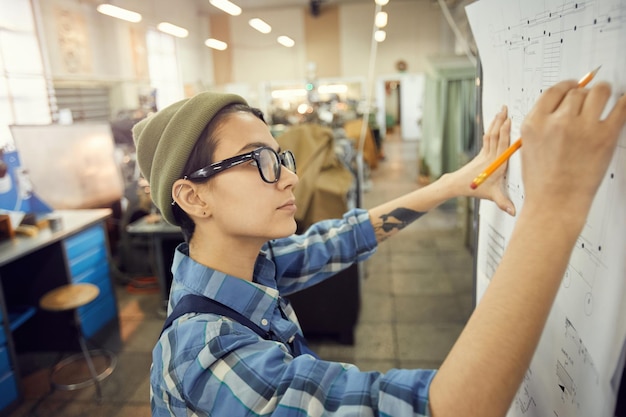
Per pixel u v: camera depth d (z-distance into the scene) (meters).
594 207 0.49
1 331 2.50
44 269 3.04
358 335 3.26
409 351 3.05
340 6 11.70
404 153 11.99
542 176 0.46
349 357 3.00
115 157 4.34
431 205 0.89
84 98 6.74
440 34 11.50
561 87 0.47
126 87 7.97
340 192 2.94
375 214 0.95
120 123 4.77
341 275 3.02
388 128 15.78
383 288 4.04
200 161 0.65
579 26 0.50
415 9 11.45
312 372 0.51
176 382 0.57
